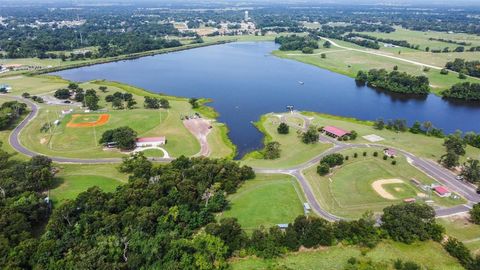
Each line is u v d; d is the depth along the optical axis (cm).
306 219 11619
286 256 10844
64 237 10738
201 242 10588
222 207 13262
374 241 11219
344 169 16038
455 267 10275
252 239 11138
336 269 10238
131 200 12575
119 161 17162
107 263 9794
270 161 17212
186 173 14512
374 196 13950
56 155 17712
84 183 15125
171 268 9719
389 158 16925
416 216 11769
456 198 13712
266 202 13675
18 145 18712
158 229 11475
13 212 11650
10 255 9969
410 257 10681
